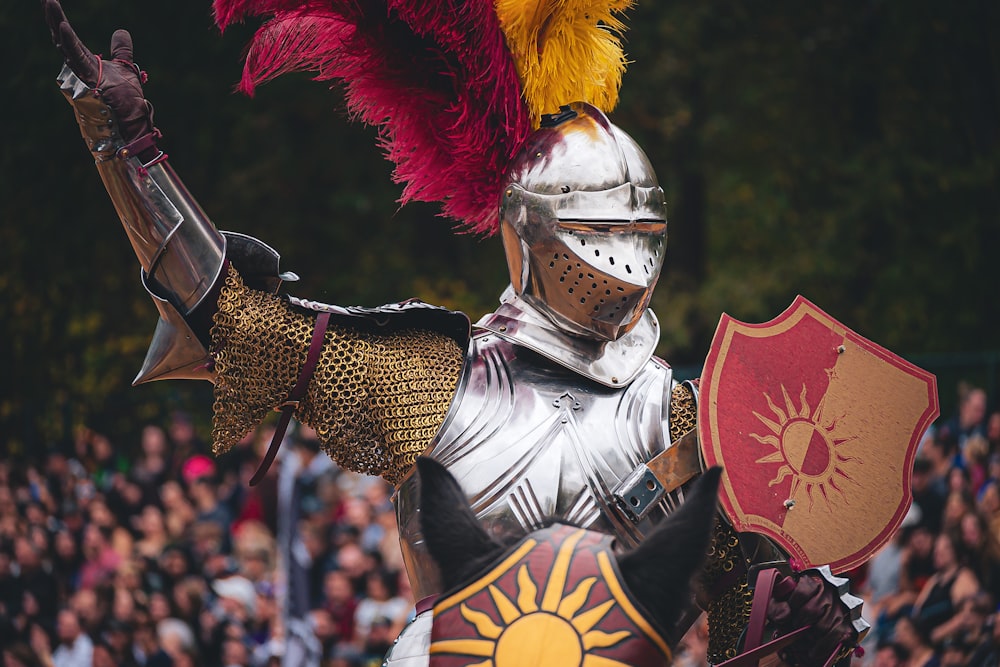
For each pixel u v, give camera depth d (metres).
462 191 13.84
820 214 51.25
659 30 49.53
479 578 9.73
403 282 48.56
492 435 12.65
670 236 52.66
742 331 12.90
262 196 48.47
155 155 12.70
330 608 30.09
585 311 12.79
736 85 51.25
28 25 39.88
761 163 53.50
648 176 13.13
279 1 13.55
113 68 12.62
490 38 13.16
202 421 38.22
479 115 13.41
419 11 13.17
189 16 43.25
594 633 9.45
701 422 12.53
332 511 31.64
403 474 12.93
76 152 42.22
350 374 12.97
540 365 13.02
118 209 12.70
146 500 34.81
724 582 13.00
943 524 25.55
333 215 49.62
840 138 50.19
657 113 50.84
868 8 48.94
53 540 34.34
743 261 54.47
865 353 13.06
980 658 24.19
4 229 42.22
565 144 12.98
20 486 35.50
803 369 12.93
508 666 9.41
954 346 45.59
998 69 45.09
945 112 46.31
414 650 11.98
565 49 13.45
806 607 12.30
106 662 30.72
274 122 48.00
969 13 44.91
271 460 13.21
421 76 13.64
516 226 12.98
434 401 12.95
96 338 44.25
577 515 12.41
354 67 13.73
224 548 33.81
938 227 46.06
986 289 45.44
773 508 12.51
